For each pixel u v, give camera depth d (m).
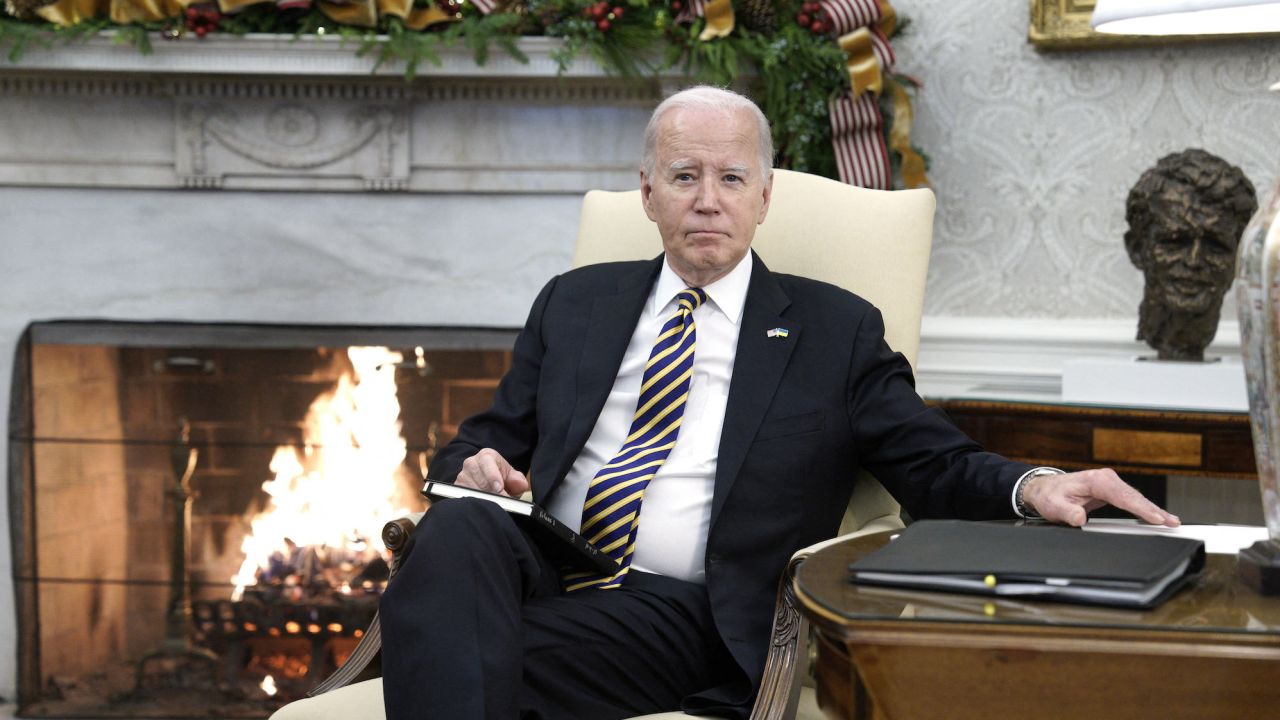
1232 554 1.27
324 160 2.96
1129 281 2.79
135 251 3.04
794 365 1.76
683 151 1.76
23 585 3.16
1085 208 2.81
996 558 1.15
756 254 1.88
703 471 1.75
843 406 1.74
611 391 1.83
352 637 3.12
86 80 2.92
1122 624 1.01
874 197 1.98
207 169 2.97
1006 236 2.86
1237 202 2.30
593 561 1.66
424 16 2.73
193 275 3.04
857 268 1.95
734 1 2.68
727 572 1.67
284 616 3.12
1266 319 1.13
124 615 3.16
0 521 3.14
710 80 2.71
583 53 2.73
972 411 2.42
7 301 3.07
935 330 2.88
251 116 2.95
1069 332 2.80
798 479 1.71
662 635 1.63
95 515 3.15
